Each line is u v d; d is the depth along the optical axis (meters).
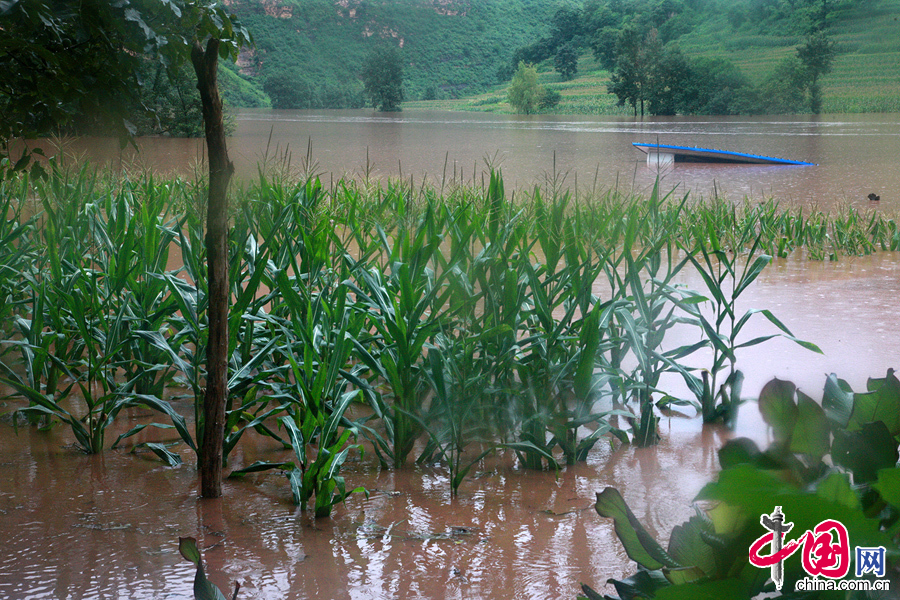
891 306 6.81
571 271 4.27
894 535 1.37
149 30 2.83
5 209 5.26
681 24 118.44
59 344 4.50
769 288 7.71
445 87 138.88
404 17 145.62
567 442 3.77
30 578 2.64
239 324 3.99
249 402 4.04
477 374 4.06
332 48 132.00
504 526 3.09
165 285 4.62
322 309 4.00
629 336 4.15
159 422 4.39
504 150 28.45
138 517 3.16
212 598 1.85
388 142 32.88
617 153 26.73
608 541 2.95
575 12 139.88
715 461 3.80
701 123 51.09
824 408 1.72
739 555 1.36
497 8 161.88
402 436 3.76
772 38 102.50
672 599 1.34
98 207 5.62
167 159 20.02
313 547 2.90
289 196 5.21
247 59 124.25
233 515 3.19
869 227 10.55
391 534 3.02
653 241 4.55
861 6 103.88
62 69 3.02
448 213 4.38
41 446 4.02
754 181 18.20
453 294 4.06
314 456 3.89
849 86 75.06
